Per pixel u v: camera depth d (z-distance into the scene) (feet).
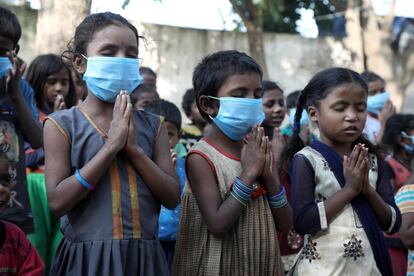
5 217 12.19
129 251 10.24
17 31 12.61
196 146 12.00
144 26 34.35
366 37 37.88
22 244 10.64
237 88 11.78
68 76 16.93
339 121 12.23
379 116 24.47
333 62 37.93
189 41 35.06
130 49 10.81
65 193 10.05
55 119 10.61
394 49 42.42
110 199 10.31
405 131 19.40
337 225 12.05
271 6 35.42
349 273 11.95
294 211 12.25
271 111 17.53
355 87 12.21
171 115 16.85
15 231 10.68
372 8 37.83
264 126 17.60
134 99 18.84
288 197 14.79
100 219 10.24
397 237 17.04
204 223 11.63
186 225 11.85
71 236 10.43
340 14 40.19
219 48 35.58
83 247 10.23
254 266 11.38
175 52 34.81
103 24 10.79
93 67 10.61
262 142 11.41
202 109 12.23
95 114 10.78
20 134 12.82
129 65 10.65
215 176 11.65
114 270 10.03
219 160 11.76
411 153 19.45
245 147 11.58
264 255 11.42
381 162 13.10
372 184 12.66
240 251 11.38
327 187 12.26
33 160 15.39
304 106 13.26
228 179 11.65
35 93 16.70
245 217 11.47
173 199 10.77
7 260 10.39
